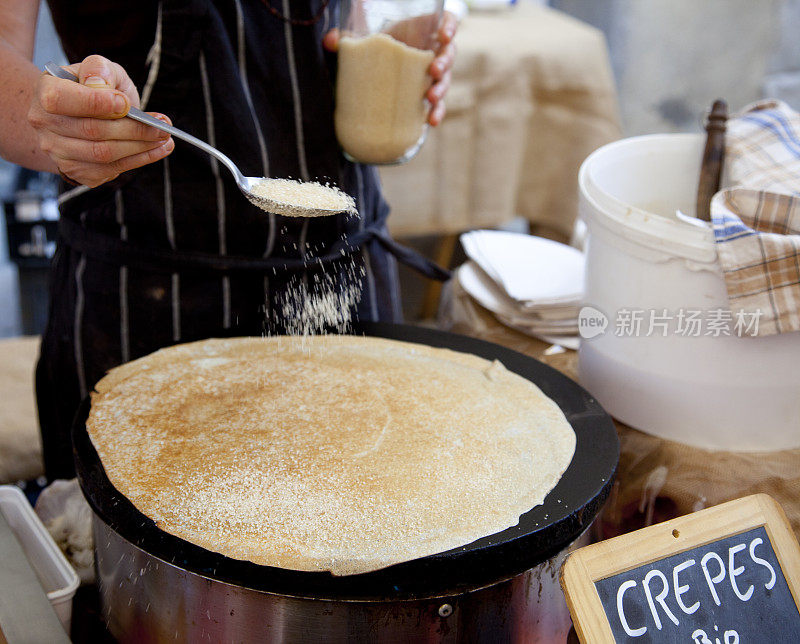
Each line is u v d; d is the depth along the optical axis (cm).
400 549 69
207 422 89
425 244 335
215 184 109
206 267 112
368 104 111
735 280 87
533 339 128
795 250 85
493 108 252
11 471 158
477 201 263
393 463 82
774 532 82
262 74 109
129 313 113
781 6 349
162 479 79
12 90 92
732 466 96
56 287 121
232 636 71
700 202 109
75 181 87
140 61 104
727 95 365
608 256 99
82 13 103
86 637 87
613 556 74
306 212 89
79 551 97
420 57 110
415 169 253
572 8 358
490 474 81
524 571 72
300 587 67
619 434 103
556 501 77
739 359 93
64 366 120
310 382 98
